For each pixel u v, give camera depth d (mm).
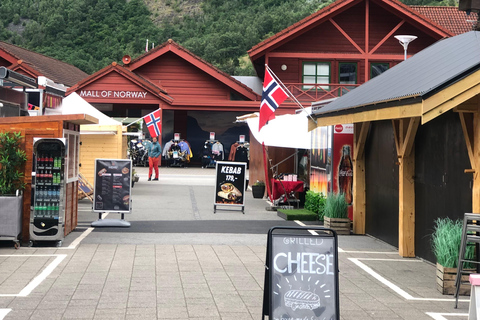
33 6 122438
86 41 94938
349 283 8586
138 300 7320
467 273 7672
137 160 37156
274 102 15016
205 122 38531
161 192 20969
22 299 7285
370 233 13055
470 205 8719
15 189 10781
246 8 99250
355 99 10477
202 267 9273
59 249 10578
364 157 13398
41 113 16031
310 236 5988
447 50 10000
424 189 10336
